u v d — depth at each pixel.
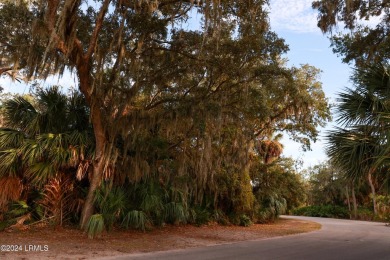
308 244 12.72
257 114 14.87
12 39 12.26
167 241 12.24
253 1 12.18
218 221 20.16
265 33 12.93
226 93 14.03
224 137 17.98
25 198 12.84
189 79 14.43
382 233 18.41
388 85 8.29
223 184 20.02
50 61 10.98
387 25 11.91
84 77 12.08
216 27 11.47
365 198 45.44
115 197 13.02
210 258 8.98
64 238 11.20
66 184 13.09
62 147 12.18
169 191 16.02
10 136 12.15
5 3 11.48
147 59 13.55
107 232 12.62
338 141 8.64
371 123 8.33
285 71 13.61
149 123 13.09
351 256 9.86
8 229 11.96
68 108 13.66
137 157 13.66
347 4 9.97
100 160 12.66
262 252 10.32
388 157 7.56
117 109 13.88
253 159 24.48
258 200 24.45
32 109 13.41
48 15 10.01
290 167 26.47
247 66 13.55
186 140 15.50
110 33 12.41
